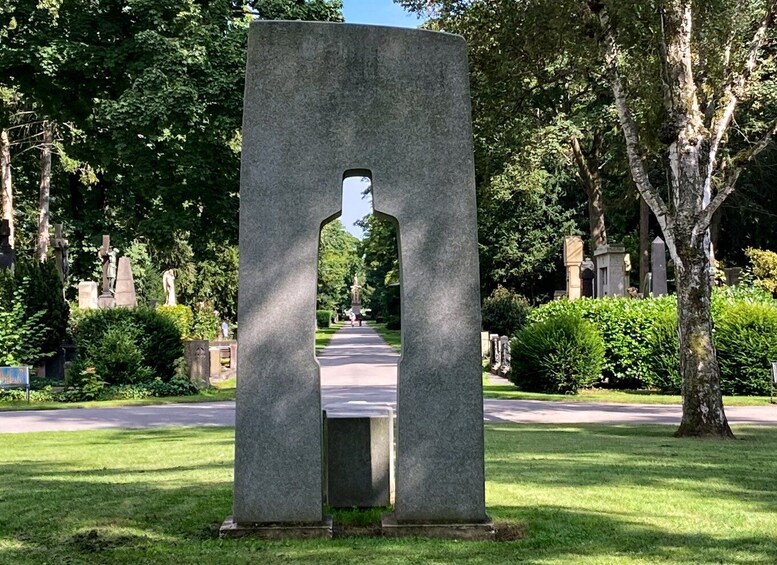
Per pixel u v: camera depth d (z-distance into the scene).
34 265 25.48
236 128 25.94
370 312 145.00
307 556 5.45
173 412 18.75
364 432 7.08
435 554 5.50
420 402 6.19
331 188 6.21
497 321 39.22
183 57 25.00
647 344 23.23
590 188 38.47
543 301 53.59
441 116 6.29
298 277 6.17
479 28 16.39
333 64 6.28
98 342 23.17
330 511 6.94
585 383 22.42
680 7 13.85
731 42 15.30
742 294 25.25
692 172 13.96
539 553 5.54
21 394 21.88
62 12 26.48
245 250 6.18
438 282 6.23
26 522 6.41
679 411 18.41
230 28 27.67
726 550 5.62
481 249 50.47
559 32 15.20
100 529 6.16
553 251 50.34
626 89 16.00
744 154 13.77
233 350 31.81
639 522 6.50
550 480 8.48
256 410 6.15
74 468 9.67
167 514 6.68
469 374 6.21
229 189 28.30
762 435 13.77
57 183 44.53
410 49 6.31
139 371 23.16
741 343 21.75
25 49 25.44
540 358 22.42
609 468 9.34
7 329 23.25
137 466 9.83
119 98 25.03
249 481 6.13
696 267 13.83
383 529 6.09
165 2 25.78
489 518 6.20
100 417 17.67
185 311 37.38
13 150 42.75
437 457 6.18
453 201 6.26
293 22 6.27
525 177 36.16
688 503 7.27
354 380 25.30
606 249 30.64
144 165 26.53
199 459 10.44
